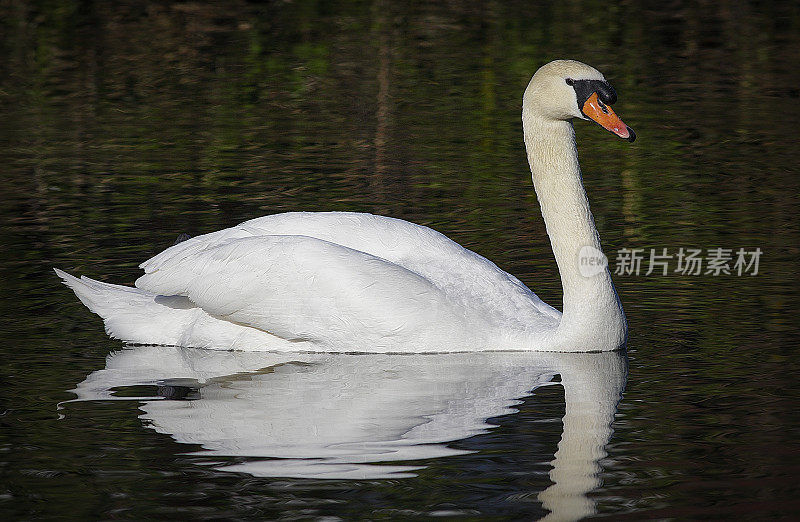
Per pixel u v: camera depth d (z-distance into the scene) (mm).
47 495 9070
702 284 15125
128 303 13641
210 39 33406
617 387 11531
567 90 12742
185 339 13344
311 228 13594
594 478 9266
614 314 12727
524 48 31797
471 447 9945
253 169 21188
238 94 27516
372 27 34812
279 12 36938
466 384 11727
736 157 21703
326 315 12922
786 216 17984
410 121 24828
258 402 11227
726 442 9961
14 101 26938
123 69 30016
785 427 10273
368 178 20547
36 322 13914
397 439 10172
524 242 17016
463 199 19250
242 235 13609
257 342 13172
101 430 10469
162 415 10852
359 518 8578
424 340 12859
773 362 12141
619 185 20109
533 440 10102
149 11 36938
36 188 20016
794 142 22672
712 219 17938
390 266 13008
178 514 8711
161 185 20172
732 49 31844
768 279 15172
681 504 8750
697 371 11953
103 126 24656
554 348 12797
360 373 12180
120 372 12242
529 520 8508
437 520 8547
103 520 8625
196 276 13172
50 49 32250
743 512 8594
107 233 17375
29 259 16156
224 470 9516
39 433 10391
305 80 28797
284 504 8852
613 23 35000
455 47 32031
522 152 22328
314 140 23359
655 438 10102
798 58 30641
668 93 27188
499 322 12984
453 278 13242
